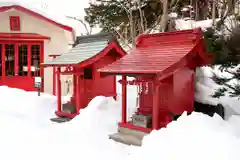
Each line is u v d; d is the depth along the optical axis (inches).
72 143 228.8
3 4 500.1
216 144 162.7
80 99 320.5
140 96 255.0
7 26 486.0
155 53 238.8
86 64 297.0
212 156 154.4
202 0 552.1
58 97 332.8
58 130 264.4
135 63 233.1
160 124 231.1
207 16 563.2
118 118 288.4
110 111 297.7
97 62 321.7
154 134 201.5
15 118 295.6
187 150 168.2
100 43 322.7
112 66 243.9
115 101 322.3
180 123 201.9
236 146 155.9
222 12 416.8
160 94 237.6
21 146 219.5
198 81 313.9
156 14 544.1
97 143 228.8
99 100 300.4
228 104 263.9
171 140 185.6
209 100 269.0
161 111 236.4
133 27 554.3
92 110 289.3
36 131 258.5
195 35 222.1
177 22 546.3
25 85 494.3
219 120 203.8
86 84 325.4
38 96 392.5
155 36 251.0
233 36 223.5
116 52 326.6
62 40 494.9
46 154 205.2
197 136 177.0
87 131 258.1
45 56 494.9
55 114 336.2
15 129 260.1
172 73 210.2
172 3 488.1
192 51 220.7
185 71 239.3
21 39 486.9
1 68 486.9
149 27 568.4
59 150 213.0
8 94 385.7
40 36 486.9
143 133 231.5
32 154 204.5
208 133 176.7
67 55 337.1
